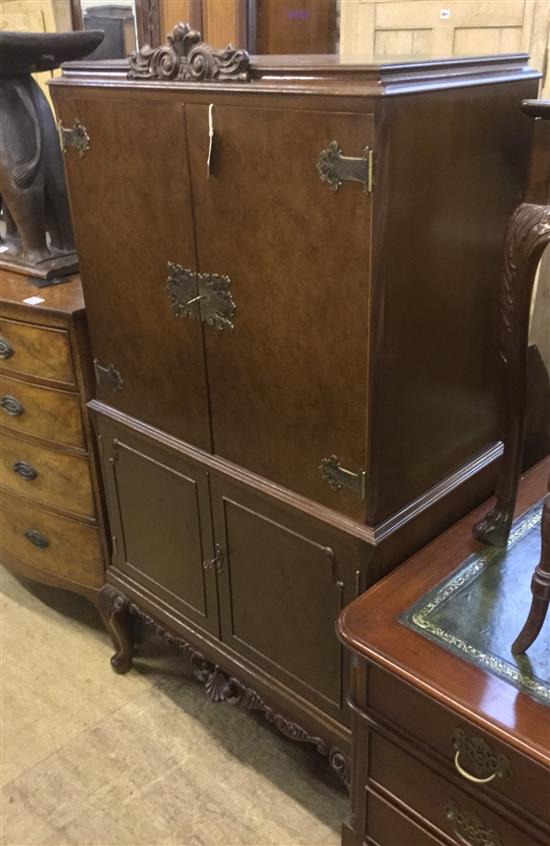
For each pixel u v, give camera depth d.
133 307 1.45
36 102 1.77
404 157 1.02
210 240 1.24
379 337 1.09
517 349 1.13
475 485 1.42
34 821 1.56
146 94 1.23
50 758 1.70
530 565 1.29
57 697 1.86
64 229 1.87
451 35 1.64
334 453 1.21
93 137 1.36
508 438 1.23
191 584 1.63
